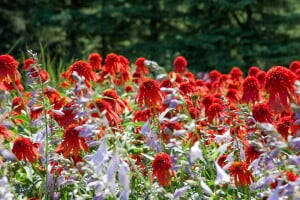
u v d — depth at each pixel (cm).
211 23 2850
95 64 686
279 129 417
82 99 332
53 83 786
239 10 2755
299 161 304
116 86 685
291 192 273
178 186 420
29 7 2788
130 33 2964
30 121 507
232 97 620
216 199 380
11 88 615
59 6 2945
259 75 620
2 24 2697
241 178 393
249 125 443
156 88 450
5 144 479
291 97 396
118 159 323
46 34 2728
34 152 448
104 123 328
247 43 2711
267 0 2745
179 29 2950
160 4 2975
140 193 412
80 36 2880
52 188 432
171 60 2430
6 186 326
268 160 323
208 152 431
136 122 491
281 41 2728
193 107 508
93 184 334
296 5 2806
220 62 2598
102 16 2827
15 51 2448
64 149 423
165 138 456
